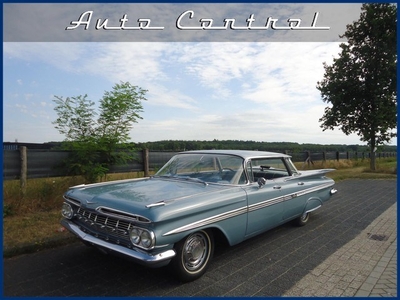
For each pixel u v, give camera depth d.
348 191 10.22
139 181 4.31
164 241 2.85
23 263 3.63
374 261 3.97
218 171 4.25
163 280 3.28
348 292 3.13
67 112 6.75
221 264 3.78
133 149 7.84
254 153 4.59
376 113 15.96
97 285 3.14
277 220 4.60
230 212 3.60
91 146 6.73
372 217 6.45
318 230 5.41
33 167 6.09
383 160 32.75
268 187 4.38
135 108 7.38
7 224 4.83
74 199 3.53
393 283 3.34
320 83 18.28
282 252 4.25
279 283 3.30
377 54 16.14
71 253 3.97
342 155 22.53
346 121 17.52
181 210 2.99
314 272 3.59
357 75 16.66
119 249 2.90
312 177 5.67
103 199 3.26
